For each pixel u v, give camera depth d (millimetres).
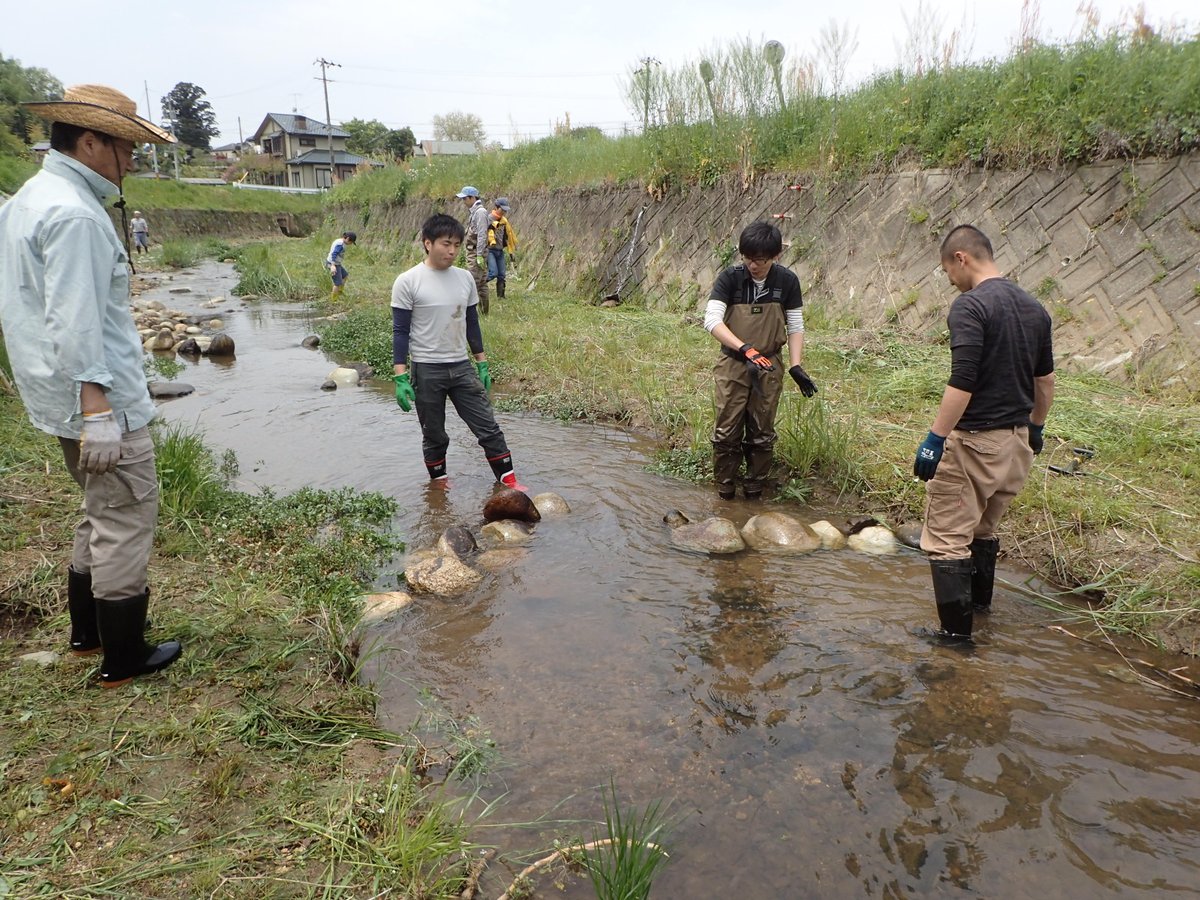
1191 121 6395
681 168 12039
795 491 5336
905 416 6246
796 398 6145
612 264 13164
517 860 2336
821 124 10008
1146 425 5430
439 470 5723
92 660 3070
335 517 4914
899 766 2742
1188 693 3176
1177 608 3625
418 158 26906
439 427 5566
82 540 2939
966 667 3340
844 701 3117
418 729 2945
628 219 13047
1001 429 3299
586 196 14516
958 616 3506
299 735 2781
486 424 5477
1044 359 3334
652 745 2871
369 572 4297
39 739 2592
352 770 2631
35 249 2463
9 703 2764
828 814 2521
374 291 16641
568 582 4180
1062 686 3213
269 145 70938
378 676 3301
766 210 10383
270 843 2260
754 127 10930
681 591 4066
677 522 4938
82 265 2439
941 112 8578
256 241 36281
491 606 3922
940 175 8312
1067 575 4098
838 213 9375
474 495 5484
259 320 14477
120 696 2875
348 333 11383
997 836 2424
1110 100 7035
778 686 3225
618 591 4074
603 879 2193
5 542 3977
